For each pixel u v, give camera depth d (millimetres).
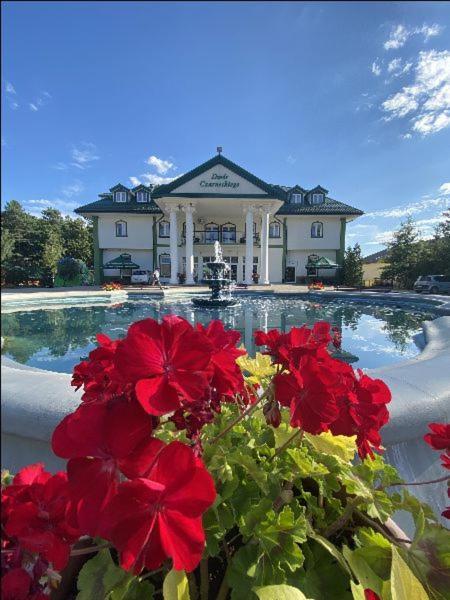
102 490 561
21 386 1702
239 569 772
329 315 9445
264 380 1378
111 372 703
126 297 14594
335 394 817
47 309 10602
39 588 595
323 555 924
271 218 29438
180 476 586
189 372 628
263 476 867
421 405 1709
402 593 707
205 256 29531
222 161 24922
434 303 10250
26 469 732
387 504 955
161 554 571
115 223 28641
